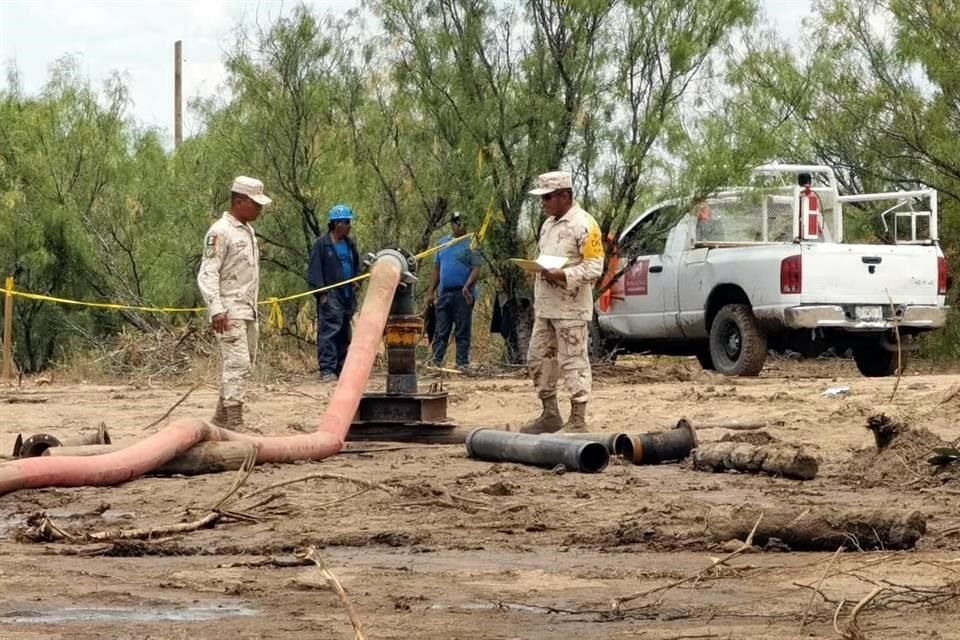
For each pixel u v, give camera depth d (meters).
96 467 12.03
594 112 25.72
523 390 21.44
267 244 28.58
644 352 27.23
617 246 26.17
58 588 7.67
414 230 27.77
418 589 7.64
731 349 24.75
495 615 6.97
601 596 7.45
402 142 27.17
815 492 11.58
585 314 15.05
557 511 10.52
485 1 26.02
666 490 11.69
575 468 12.86
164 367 27.28
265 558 8.70
